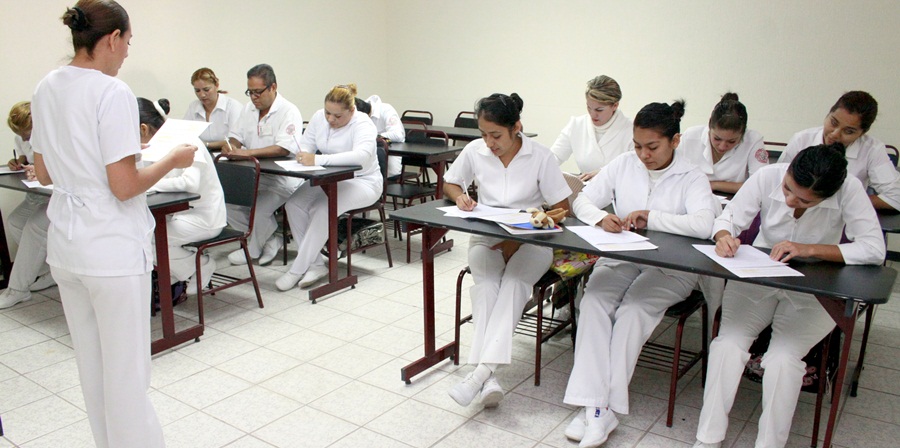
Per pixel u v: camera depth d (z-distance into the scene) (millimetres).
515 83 5898
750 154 3070
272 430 2199
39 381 2551
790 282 1729
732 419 2299
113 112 1587
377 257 4324
